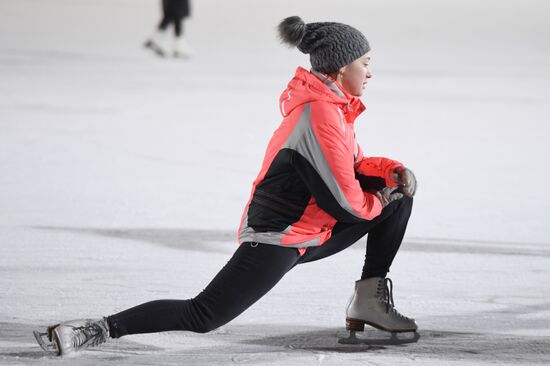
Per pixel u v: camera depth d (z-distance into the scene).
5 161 25.27
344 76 10.72
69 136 29.67
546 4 113.81
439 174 24.11
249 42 66.94
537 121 34.03
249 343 11.41
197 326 10.47
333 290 13.92
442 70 50.84
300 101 10.38
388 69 51.06
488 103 38.75
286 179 10.43
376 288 11.41
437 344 11.41
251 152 27.41
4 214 19.03
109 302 13.17
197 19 86.25
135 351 11.03
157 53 57.19
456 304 13.22
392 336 11.43
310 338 11.65
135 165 25.06
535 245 16.91
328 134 10.27
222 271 10.55
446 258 15.89
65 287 13.90
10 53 56.28
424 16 93.19
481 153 27.44
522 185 22.75
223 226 18.30
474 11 101.62
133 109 36.06
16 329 11.88
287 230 10.45
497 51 61.75
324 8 100.06
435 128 32.22
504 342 11.48
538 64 54.09
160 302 10.56
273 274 10.48
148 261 15.55
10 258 15.59
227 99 39.34
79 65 51.34
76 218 18.78
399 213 11.18
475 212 19.66
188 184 22.62
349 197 10.35
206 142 29.05
